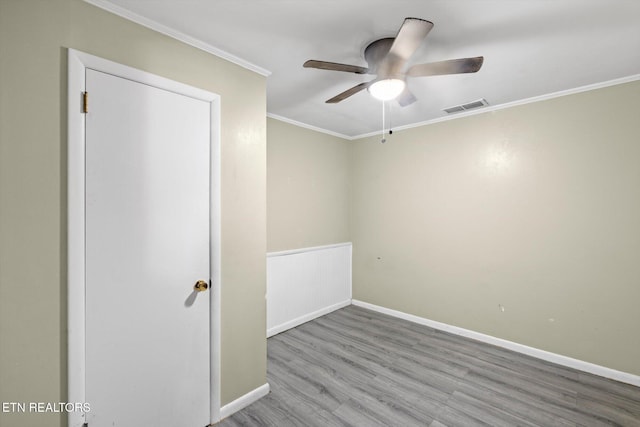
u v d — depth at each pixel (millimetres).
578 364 2500
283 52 1913
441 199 3311
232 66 1956
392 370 2477
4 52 1176
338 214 4023
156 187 1606
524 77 2283
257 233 2105
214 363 1853
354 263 4152
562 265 2580
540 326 2697
